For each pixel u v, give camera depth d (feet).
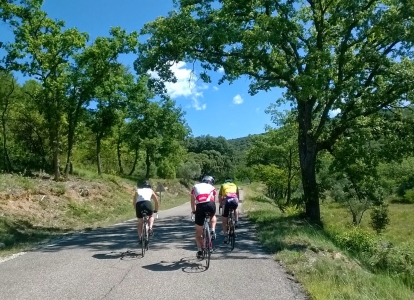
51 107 78.18
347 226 107.45
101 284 21.40
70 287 20.80
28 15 72.08
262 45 55.01
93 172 114.62
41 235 43.34
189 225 56.03
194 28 55.72
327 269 24.18
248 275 23.89
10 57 72.08
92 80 80.74
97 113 106.73
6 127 88.02
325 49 56.85
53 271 24.56
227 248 34.27
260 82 62.13
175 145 166.50
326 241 37.81
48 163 94.89
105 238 40.57
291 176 145.79
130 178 151.02
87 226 55.62
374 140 58.39
